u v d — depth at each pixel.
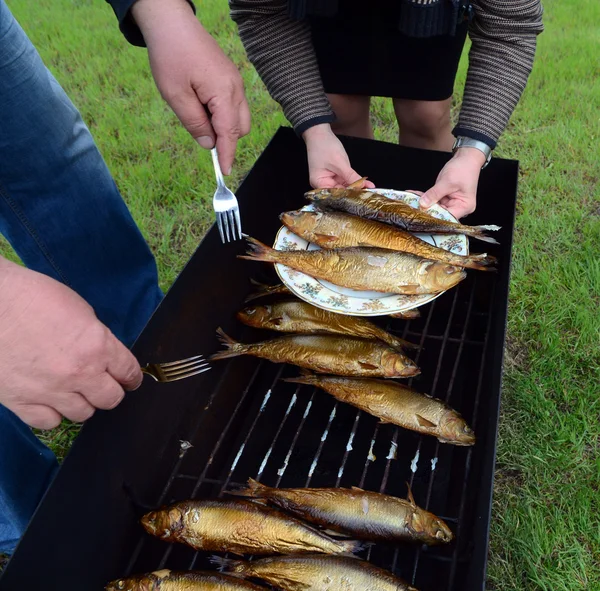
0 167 0.84
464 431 0.73
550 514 0.84
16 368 0.48
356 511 0.67
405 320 0.93
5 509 0.80
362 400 0.77
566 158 1.43
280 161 1.05
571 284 1.13
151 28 0.68
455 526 0.70
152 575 0.62
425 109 1.10
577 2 2.14
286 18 0.89
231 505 0.67
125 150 1.56
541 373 1.00
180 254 1.29
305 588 0.62
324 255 0.78
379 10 0.95
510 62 0.82
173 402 0.76
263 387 0.88
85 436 0.62
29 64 0.81
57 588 0.59
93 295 1.03
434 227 0.80
